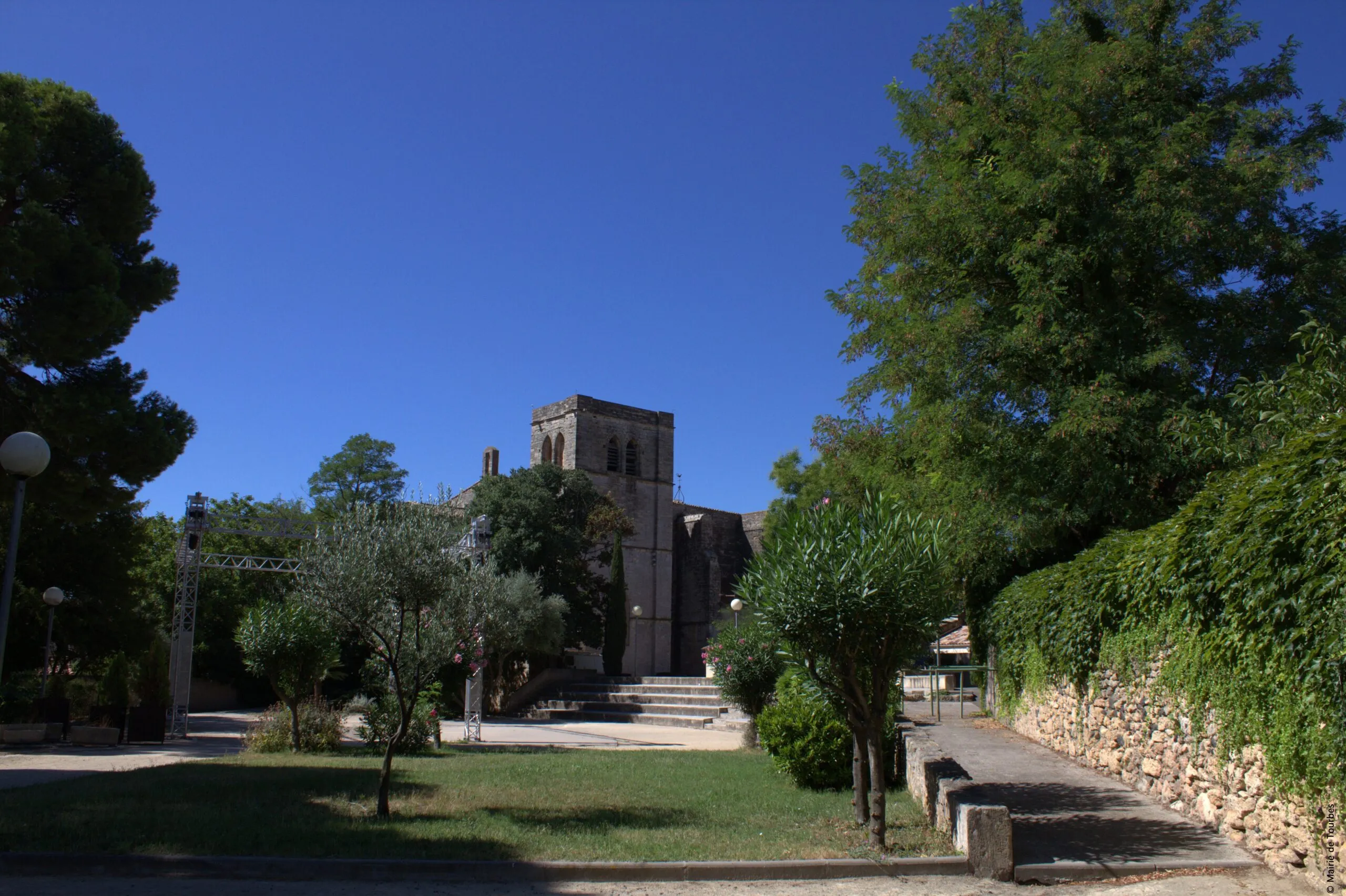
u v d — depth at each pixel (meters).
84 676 31.36
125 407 19.92
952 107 19.00
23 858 7.87
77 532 28.16
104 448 19.59
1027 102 17.62
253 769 15.01
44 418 19.16
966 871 7.89
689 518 70.44
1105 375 15.51
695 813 10.77
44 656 28.69
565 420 64.44
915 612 8.64
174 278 22.42
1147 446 15.41
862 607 8.48
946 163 18.66
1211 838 8.52
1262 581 7.27
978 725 20.22
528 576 43.91
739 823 10.09
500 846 8.60
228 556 28.53
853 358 20.09
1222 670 8.29
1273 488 7.12
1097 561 12.33
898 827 9.62
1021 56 17.97
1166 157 15.73
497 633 25.34
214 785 12.80
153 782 13.09
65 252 18.64
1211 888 7.11
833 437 21.64
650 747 22.84
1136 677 11.10
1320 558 6.45
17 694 22.05
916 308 19.00
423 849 8.43
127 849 8.22
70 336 18.84
